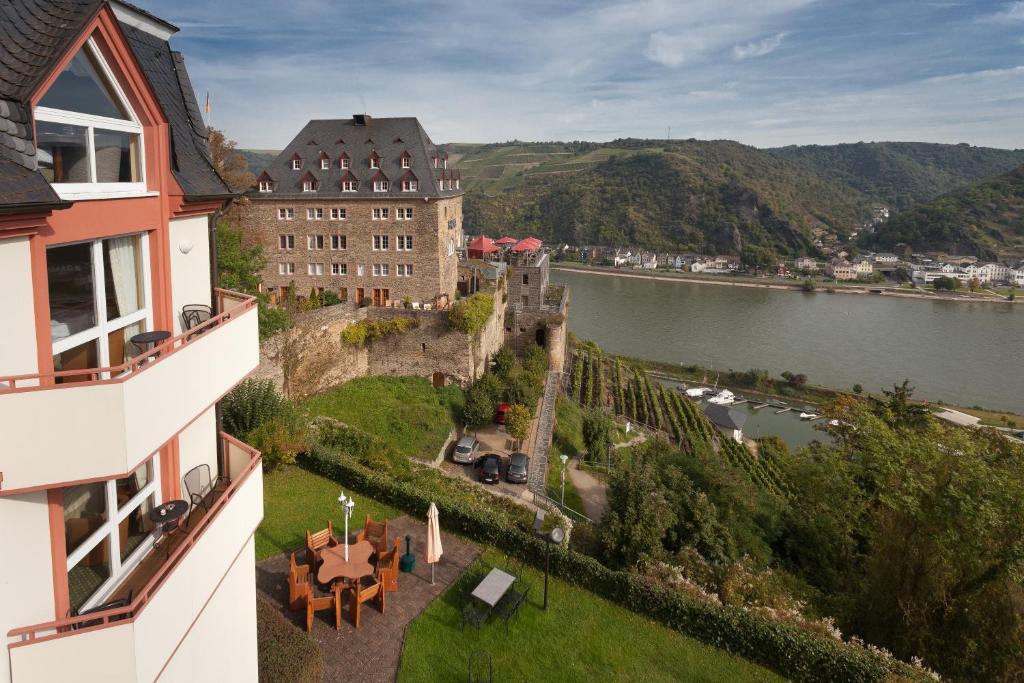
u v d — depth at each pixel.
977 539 19.56
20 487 6.25
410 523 21.98
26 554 6.80
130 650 6.66
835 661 16.44
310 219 48.06
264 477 24.17
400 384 40.59
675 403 74.88
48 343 6.76
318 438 27.08
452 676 15.29
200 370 8.48
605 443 43.69
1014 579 18.70
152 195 8.72
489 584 17.66
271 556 19.06
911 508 20.22
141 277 8.86
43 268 6.62
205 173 10.49
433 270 46.94
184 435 10.30
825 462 31.47
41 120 6.80
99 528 8.15
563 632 17.53
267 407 24.56
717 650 17.61
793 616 18.34
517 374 48.28
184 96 11.05
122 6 9.73
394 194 46.31
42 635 6.92
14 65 6.36
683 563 21.23
